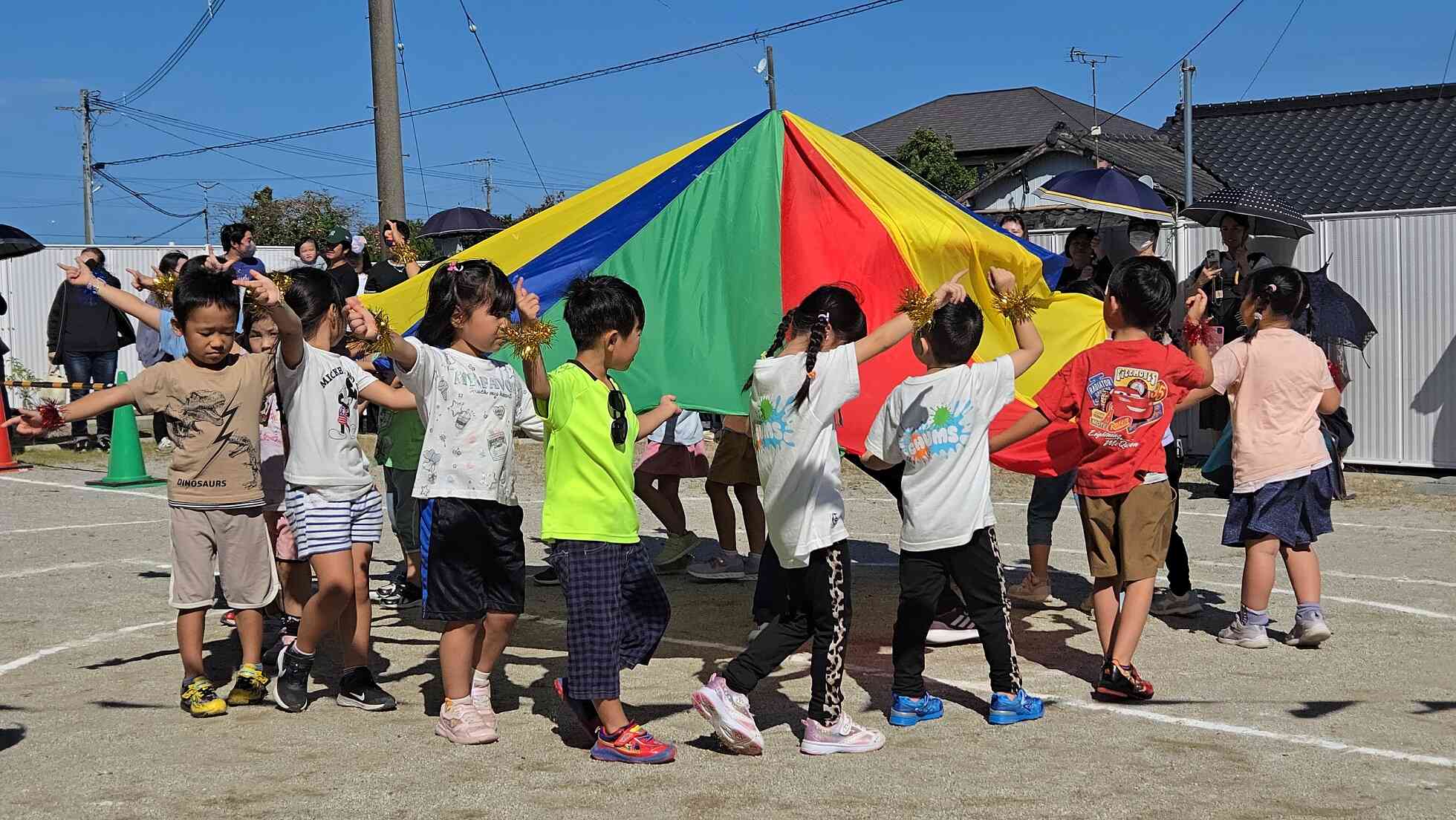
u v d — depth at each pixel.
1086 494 5.92
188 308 5.48
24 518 11.56
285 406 5.62
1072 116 43.34
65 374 17.19
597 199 7.30
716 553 9.39
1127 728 5.36
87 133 45.72
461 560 5.14
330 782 4.70
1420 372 12.98
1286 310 6.77
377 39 16.02
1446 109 20.02
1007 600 5.46
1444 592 7.99
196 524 5.59
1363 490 12.12
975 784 4.66
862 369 6.39
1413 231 12.92
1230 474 7.52
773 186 6.77
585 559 4.97
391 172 16.19
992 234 6.87
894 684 5.45
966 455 5.30
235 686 5.82
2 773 4.80
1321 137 20.27
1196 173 20.50
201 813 4.38
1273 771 4.77
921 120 44.75
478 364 5.28
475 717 5.25
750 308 6.36
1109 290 5.94
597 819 4.33
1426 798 4.48
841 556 5.02
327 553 5.53
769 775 4.79
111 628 7.34
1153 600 7.60
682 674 6.36
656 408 5.50
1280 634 7.03
